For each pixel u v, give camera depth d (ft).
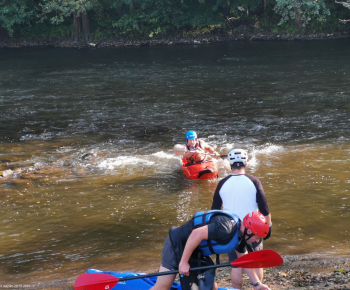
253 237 12.16
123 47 133.90
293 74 77.25
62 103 61.52
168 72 84.84
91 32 145.89
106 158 38.52
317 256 20.48
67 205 28.71
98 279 12.76
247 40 136.87
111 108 57.82
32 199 29.86
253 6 139.13
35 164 37.29
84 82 77.10
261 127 46.62
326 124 46.68
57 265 21.08
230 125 47.96
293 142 40.98
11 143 43.83
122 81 77.10
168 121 50.62
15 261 21.66
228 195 14.37
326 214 25.55
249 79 74.54
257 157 36.96
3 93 69.36
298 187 30.01
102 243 23.32
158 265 20.54
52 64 101.04
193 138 34.86
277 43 126.41
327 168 33.50
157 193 30.58
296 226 24.21
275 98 60.08
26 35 147.54
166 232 24.36
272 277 18.16
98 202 29.12
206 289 12.77
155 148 41.19
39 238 24.18
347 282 16.43
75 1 136.46
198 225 12.23
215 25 139.95
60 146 42.50
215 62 95.20
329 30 134.72
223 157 35.73
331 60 90.68
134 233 24.38
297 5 121.60
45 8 135.23
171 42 137.18
